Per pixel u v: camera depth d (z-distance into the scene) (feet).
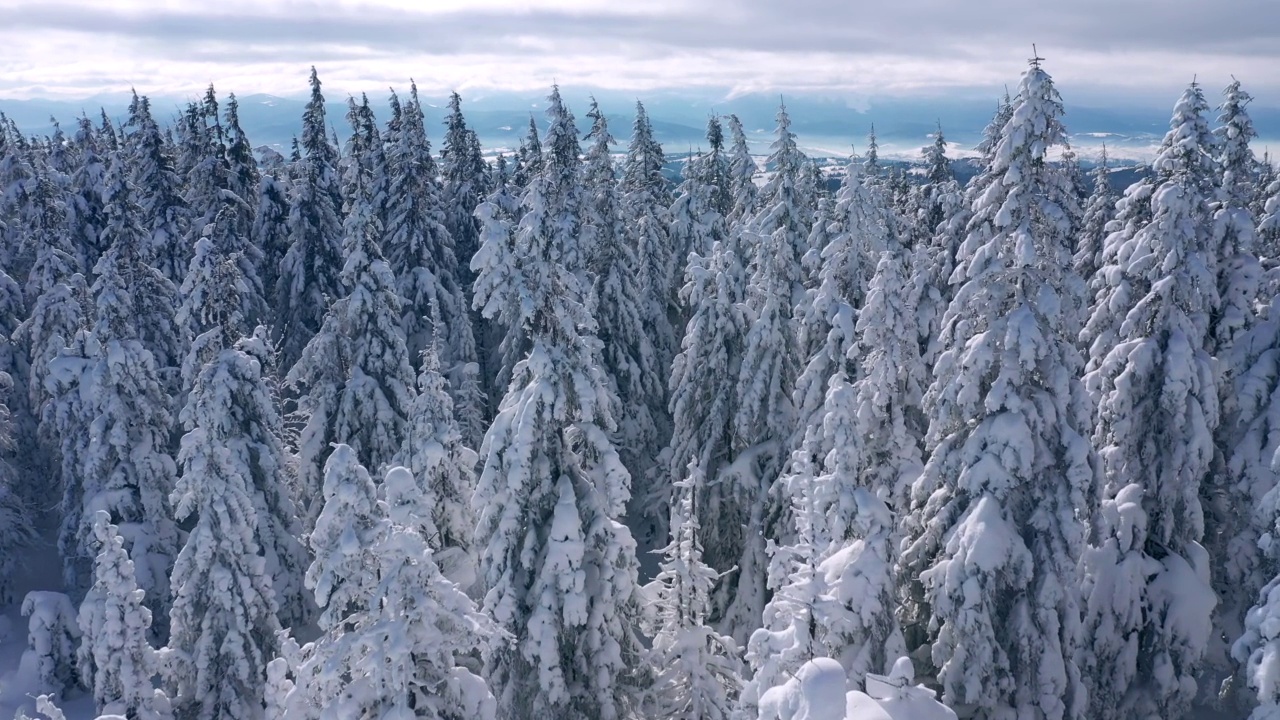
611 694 55.42
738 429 79.61
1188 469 61.87
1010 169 52.01
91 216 131.44
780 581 43.60
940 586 53.78
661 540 105.29
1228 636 70.13
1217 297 61.41
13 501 104.12
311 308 123.44
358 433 86.89
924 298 73.61
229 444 73.05
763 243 81.41
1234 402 67.87
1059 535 53.31
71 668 78.59
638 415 107.14
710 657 56.34
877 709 26.99
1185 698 62.28
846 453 50.42
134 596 59.77
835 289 72.28
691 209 120.16
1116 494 64.90
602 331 104.83
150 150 123.44
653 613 58.90
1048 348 52.90
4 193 129.49
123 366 84.33
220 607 63.36
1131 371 62.64
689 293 84.74
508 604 54.54
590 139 118.32
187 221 128.36
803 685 27.86
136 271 106.22
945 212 86.22
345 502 41.19
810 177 106.73
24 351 120.06
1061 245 53.88
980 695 52.03
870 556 48.65
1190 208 60.90
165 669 62.28
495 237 54.65
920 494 57.52
